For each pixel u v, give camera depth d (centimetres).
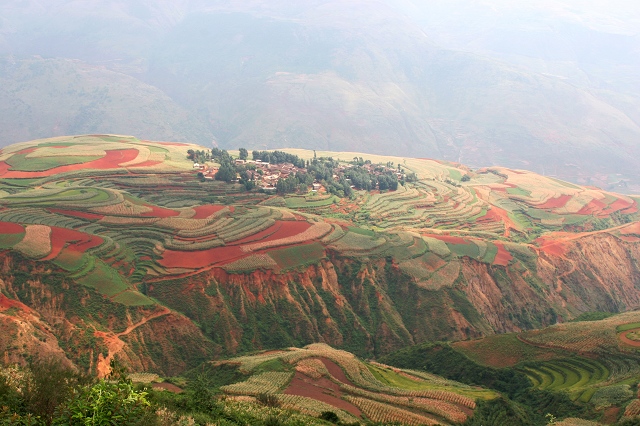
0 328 10844
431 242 19988
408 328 16612
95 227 16850
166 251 16325
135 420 4072
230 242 17150
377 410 9662
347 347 15775
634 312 15762
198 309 14938
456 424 9575
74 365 11425
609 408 9506
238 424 6562
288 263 16975
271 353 13312
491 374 12294
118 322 13250
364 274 17712
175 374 12912
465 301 17488
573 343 12544
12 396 4356
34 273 13575
